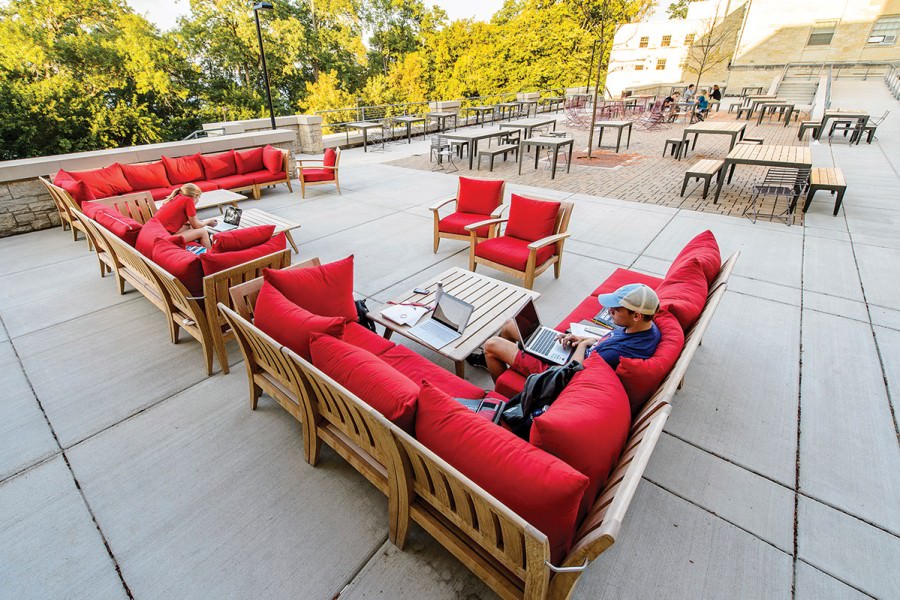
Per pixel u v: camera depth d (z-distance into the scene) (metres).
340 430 2.25
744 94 22.75
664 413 1.58
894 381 3.04
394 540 2.02
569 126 17.25
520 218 4.49
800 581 1.86
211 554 1.97
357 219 6.62
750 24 24.44
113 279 4.75
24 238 6.02
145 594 1.81
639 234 5.86
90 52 26.09
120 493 2.27
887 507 2.17
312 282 2.84
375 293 4.32
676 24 26.58
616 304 2.12
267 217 5.40
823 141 12.13
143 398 2.97
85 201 4.96
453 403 1.67
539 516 1.36
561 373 1.92
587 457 1.53
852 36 22.78
